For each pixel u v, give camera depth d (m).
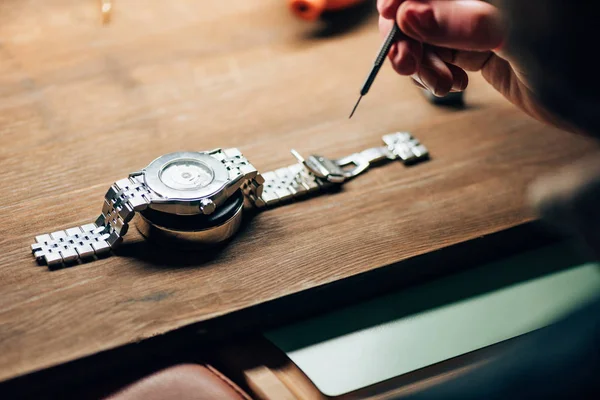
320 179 1.10
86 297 0.91
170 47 1.32
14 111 1.16
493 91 1.30
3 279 0.92
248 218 1.04
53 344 0.86
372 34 1.41
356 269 0.98
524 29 0.50
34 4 1.38
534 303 1.03
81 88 1.22
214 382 0.89
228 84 1.26
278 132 1.19
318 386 0.91
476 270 1.07
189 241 0.97
